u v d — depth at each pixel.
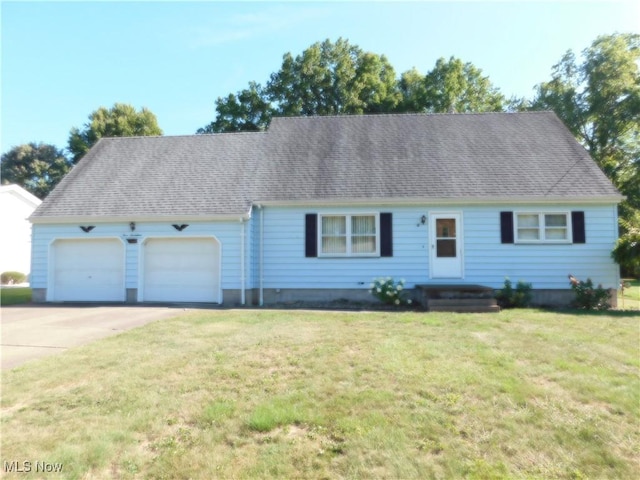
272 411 3.69
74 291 13.07
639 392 4.11
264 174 13.58
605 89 24.84
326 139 14.99
